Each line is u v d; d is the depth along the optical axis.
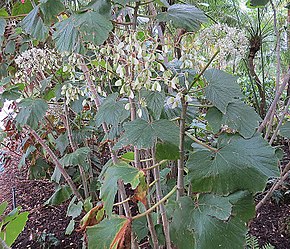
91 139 1.89
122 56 0.71
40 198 2.16
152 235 0.84
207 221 0.66
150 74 0.62
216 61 0.75
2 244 0.63
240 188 0.63
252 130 0.66
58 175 1.50
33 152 1.87
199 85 0.89
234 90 0.65
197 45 0.72
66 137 1.60
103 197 0.70
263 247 1.37
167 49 0.65
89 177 1.75
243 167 0.64
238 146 0.67
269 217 1.70
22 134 2.06
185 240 0.68
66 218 1.88
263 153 0.65
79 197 1.46
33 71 1.23
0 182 2.46
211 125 0.67
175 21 0.67
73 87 0.98
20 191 2.28
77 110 1.28
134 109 0.75
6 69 1.48
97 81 1.14
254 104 2.29
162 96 0.71
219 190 0.64
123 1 0.67
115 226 0.70
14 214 0.71
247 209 0.70
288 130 0.91
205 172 0.65
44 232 1.67
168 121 0.66
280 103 1.93
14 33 1.31
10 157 2.35
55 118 1.85
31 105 1.17
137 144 0.63
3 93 1.21
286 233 1.56
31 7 1.03
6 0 1.37
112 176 0.69
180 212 0.70
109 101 0.87
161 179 1.19
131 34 0.64
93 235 0.70
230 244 0.65
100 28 0.62
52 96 1.39
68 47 0.64
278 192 1.79
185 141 0.89
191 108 0.88
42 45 1.51
